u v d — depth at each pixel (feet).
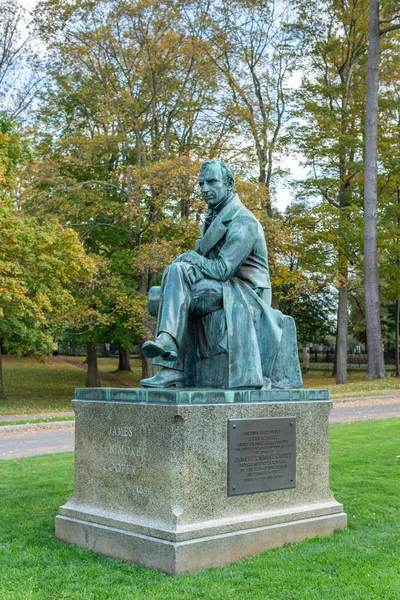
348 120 107.04
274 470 18.56
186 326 19.36
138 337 94.79
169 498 16.42
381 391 80.84
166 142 84.07
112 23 79.10
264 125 91.97
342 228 97.71
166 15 79.10
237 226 20.44
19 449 44.47
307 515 19.19
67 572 16.03
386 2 88.48
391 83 109.29
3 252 63.62
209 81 82.89
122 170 79.92
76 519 18.71
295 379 21.26
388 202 109.70
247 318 19.67
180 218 75.97
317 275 98.37
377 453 33.99
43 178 76.59
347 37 106.01
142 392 17.48
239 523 17.26
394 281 114.32
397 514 22.00
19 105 87.04
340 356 107.65
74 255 67.15
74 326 84.48
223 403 17.46
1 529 20.44
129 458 17.56
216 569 16.06
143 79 82.89
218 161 21.39
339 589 14.71
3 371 127.85
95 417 18.72
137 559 16.60
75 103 84.28
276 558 16.85
